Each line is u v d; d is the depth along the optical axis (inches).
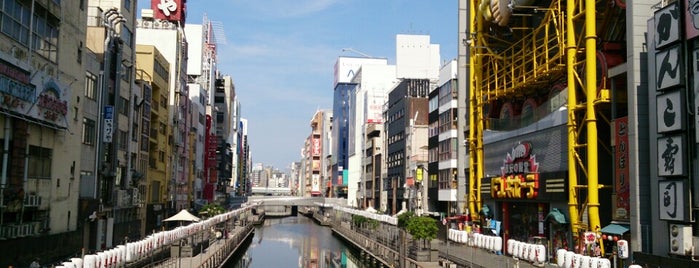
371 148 5137.8
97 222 1918.1
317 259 2947.8
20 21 1302.9
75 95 1673.2
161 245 1651.1
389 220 2733.8
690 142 1194.0
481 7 2466.8
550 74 1915.6
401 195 3961.6
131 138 2313.0
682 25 1211.9
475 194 2588.6
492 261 1664.6
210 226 2605.8
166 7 3794.3
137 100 2413.9
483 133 2513.5
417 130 3757.4
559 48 1849.2
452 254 1871.3
